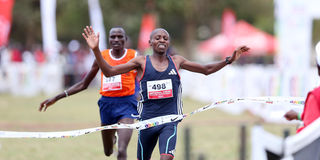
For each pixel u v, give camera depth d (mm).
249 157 27688
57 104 60656
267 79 49844
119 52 22875
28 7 122875
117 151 23109
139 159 20125
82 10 115250
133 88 22984
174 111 19469
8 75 73562
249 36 92750
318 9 44469
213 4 100688
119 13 107188
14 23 128500
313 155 12375
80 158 28781
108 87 22672
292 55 44969
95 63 22125
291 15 44875
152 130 19391
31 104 59125
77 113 50750
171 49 58812
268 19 139750
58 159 28328
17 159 28141
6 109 53375
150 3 91000
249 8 108625
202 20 115125
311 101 14094
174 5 92062
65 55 86188
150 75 19094
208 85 63750
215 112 53250
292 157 12336
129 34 137875
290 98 17875
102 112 23156
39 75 74500
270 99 17859
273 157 12477
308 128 12406
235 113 51531
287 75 45062
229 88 54312
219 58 102875
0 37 61688
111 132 23344
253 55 93188
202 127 41625
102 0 94750
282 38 45406
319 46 14789
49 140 35156
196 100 68500
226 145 33094
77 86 22172
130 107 22812
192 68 19625
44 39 73562
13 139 35250
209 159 28266
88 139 35781
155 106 19266
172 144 18672
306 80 44906
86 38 17188
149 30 81250
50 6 72625
